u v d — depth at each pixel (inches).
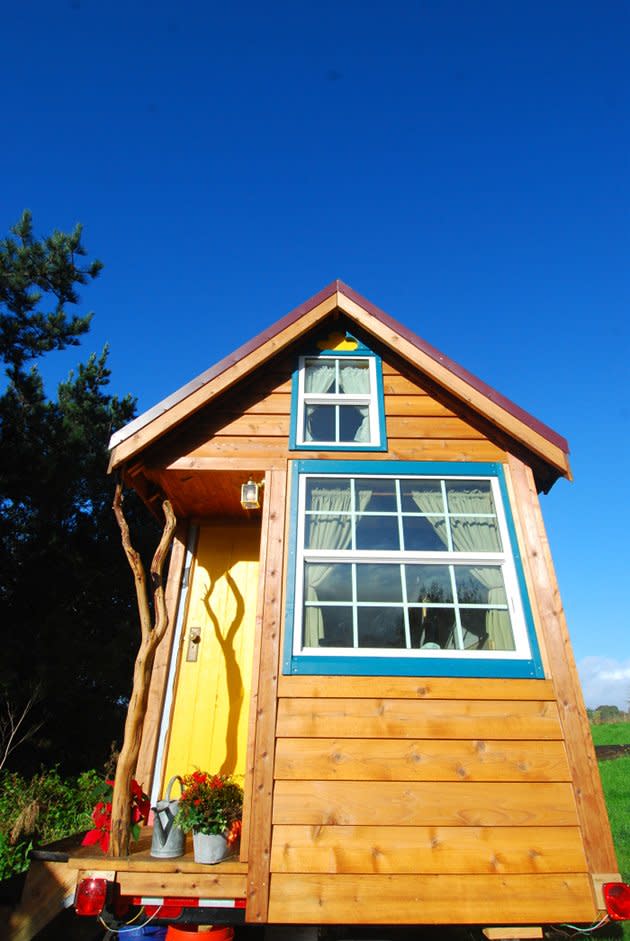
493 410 204.4
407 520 194.7
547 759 156.3
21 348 498.0
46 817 332.5
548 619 175.5
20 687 435.2
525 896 141.0
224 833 148.3
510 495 198.1
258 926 169.9
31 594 496.7
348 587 183.0
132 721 158.7
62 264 506.3
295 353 231.9
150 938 157.2
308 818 147.4
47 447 497.4
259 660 166.6
